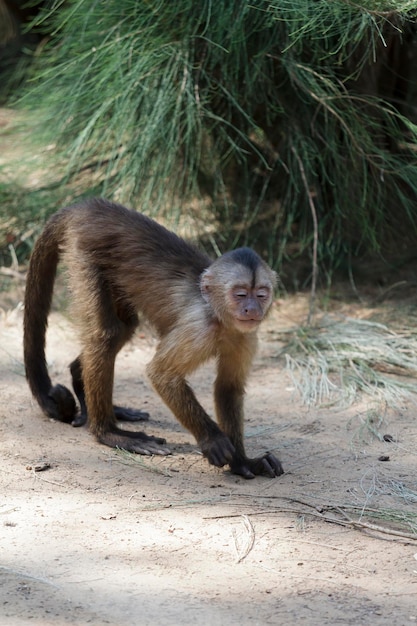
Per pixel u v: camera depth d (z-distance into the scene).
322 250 13.67
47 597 5.95
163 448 8.77
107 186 13.23
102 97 12.46
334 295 13.41
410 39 12.65
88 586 6.10
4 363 11.15
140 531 6.97
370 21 10.58
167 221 13.48
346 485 8.02
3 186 14.27
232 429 8.55
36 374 9.63
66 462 8.42
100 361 8.84
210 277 8.14
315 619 5.79
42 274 9.61
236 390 8.63
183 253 8.79
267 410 9.98
